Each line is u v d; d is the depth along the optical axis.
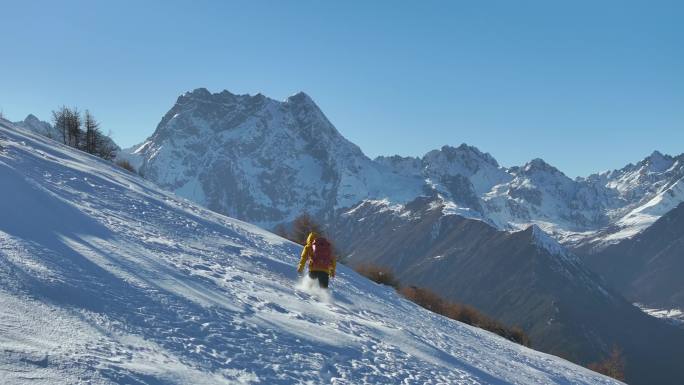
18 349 6.06
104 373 6.29
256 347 9.41
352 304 18.39
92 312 8.11
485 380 14.16
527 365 21.69
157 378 6.73
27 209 13.02
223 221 28.70
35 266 8.95
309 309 14.09
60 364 6.09
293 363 9.36
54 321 7.29
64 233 12.24
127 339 7.69
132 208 20.52
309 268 17.91
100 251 11.67
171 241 16.89
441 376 12.38
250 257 19.52
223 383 7.42
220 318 10.19
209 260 16.05
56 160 25.47
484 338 26.34
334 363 10.23
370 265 51.88
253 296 13.10
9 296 7.48
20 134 32.62
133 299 9.33
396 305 24.17
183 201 31.58
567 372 24.67
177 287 11.06
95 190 21.28
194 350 8.26
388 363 11.66
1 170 15.81
